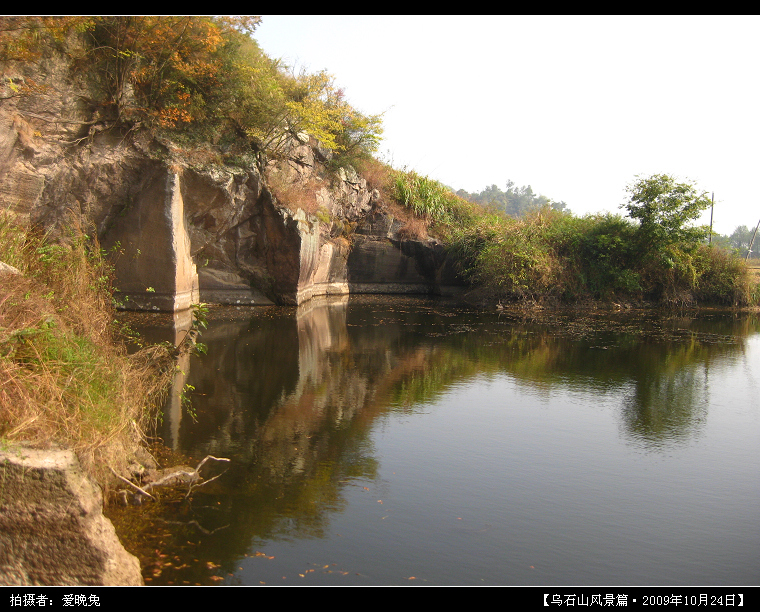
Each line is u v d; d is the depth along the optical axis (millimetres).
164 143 15742
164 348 9570
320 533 5000
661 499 6020
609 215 28828
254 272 20516
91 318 7160
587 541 5117
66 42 13430
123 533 4727
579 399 9914
